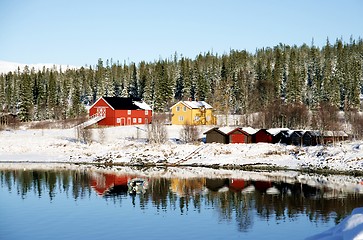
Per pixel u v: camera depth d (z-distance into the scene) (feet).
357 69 518.78
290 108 356.79
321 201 141.28
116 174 204.64
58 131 319.47
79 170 217.56
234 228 111.34
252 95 406.82
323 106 343.05
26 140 280.10
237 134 263.29
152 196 153.69
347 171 200.23
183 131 285.23
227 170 217.56
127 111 350.02
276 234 105.50
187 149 250.98
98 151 259.80
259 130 265.54
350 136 276.21
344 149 226.17
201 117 348.79
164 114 388.78
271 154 236.43
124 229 111.55
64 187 171.12
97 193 159.12
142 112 362.74
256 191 161.07
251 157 234.17
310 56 618.44
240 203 140.77
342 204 136.15
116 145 266.36
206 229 110.93
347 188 164.04
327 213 125.29
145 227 113.19
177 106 346.54
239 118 377.50
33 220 120.67
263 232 107.34
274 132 275.80
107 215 126.31
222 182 181.47
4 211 131.44
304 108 365.81
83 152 259.80
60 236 105.60
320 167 208.85
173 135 294.46
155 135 265.13
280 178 190.49
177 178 192.95
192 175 201.36
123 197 152.46
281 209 131.54
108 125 342.64
